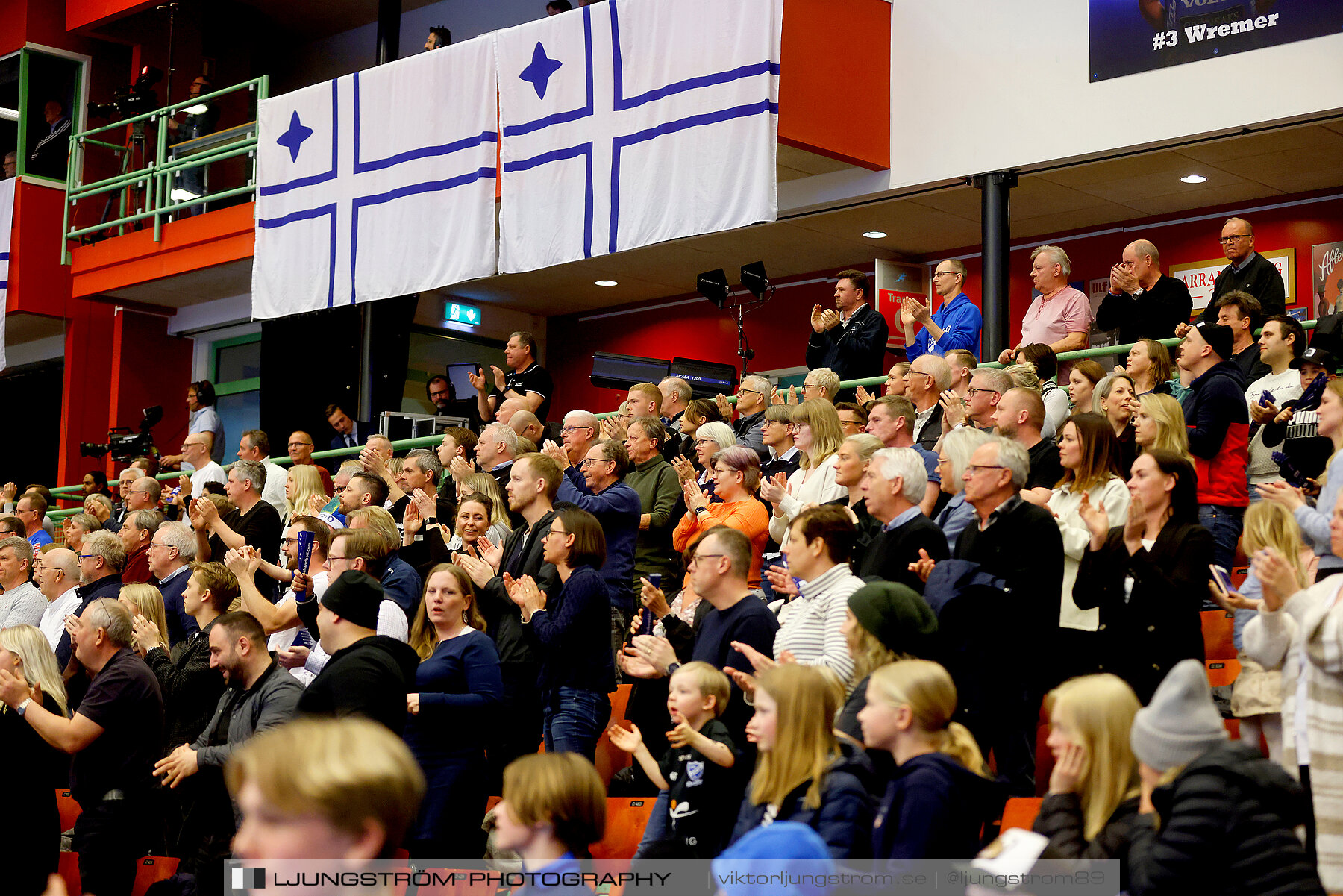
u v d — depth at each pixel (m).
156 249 19.44
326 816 2.68
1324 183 14.28
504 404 12.60
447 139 14.55
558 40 13.76
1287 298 14.66
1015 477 6.59
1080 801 4.46
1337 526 5.64
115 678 7.81
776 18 12.40
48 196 21.45
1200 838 3.92
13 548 11.89
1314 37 11.80
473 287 19.70
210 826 7.25
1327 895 5.09
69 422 21.31
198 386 18.00
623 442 10.99
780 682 5.14
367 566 8.20
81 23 21.36
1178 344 10.94
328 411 17.25
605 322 20.72
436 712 6.97
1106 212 15.44
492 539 9.48
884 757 5.24
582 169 13.48
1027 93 13.43
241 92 22.59
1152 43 12.68
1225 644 8.51
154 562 10.48
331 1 22.31
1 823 7.41
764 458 11.23
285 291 15.66
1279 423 8.88
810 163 14.37
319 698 6.47
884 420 8.84
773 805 5.01
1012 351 11.03
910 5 14.27
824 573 6.52
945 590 6.26
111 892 7.74
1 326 20.86
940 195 14.59
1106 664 6.46
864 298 12.50
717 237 16.83
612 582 9.08
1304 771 5.30
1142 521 6.48
